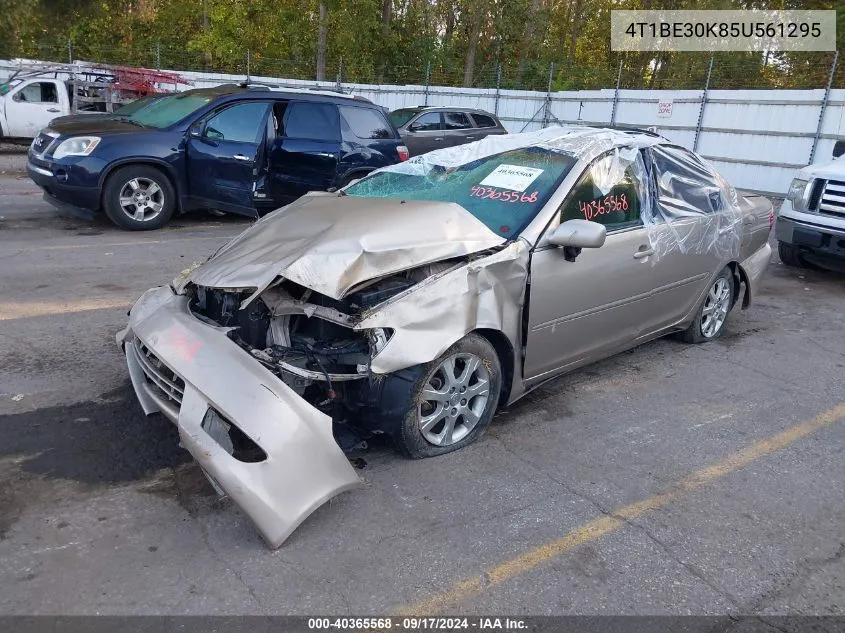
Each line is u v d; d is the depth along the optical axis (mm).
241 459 3150
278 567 2840
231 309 3525
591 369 5207
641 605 2727
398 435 3533
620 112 21016
